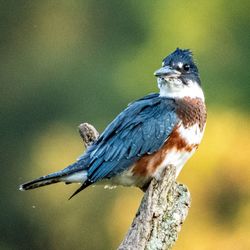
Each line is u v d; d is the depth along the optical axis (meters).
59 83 19.22
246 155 16.16
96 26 19.48
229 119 16.95
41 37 20.02
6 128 19.09
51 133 18.72
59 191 17.09
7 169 18.66
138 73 18.30
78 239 16.95
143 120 9.39
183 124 9.39
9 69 19.94
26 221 17.58
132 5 19.05
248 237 15.67
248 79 17.73
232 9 18.39
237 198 15.78
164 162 9.35
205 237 15.66
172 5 18.64
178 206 8.31
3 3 20.44
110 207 16.66
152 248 8.05
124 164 9.34
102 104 18.42
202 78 17.72
